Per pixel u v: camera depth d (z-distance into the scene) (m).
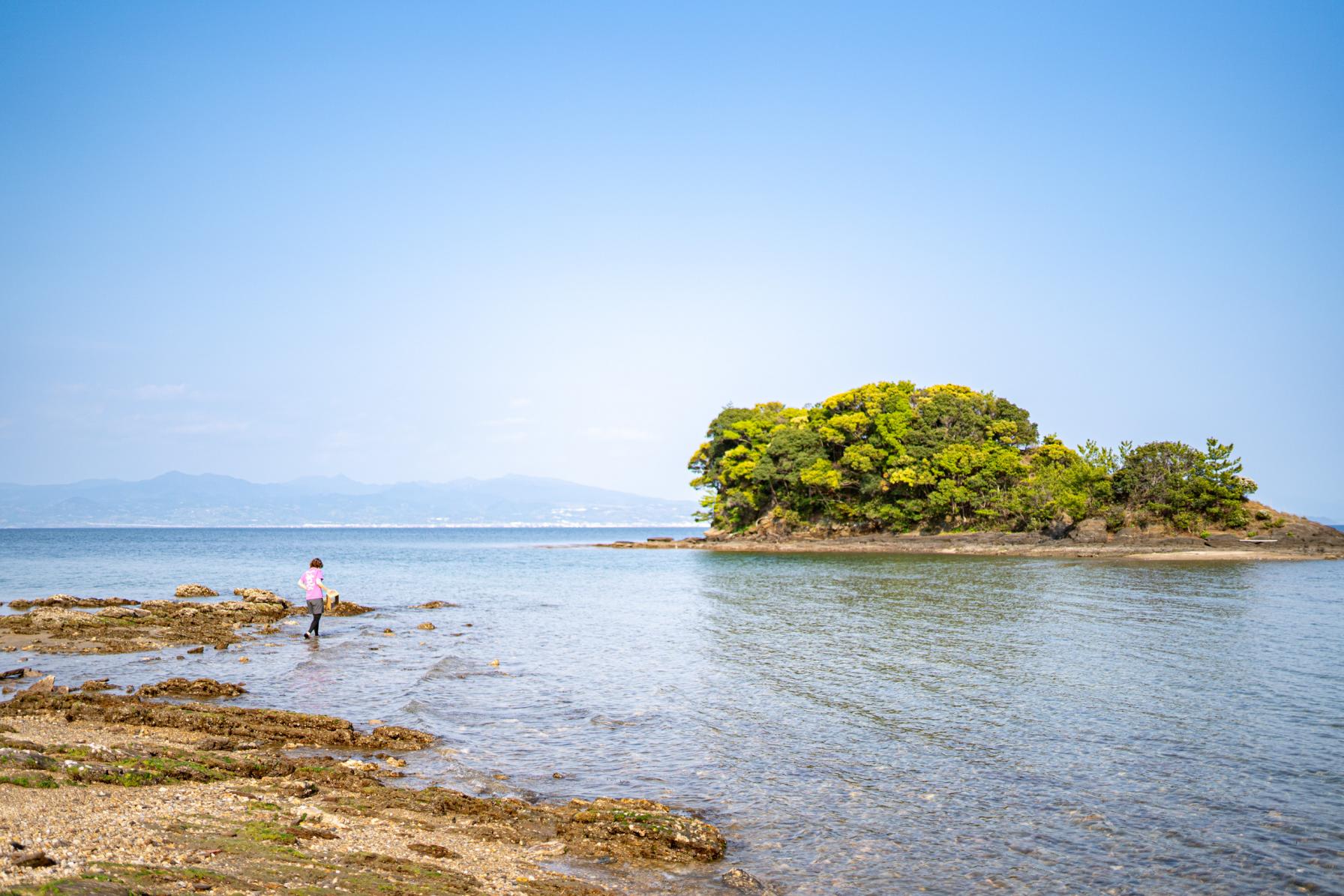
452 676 23.78
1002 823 12.48
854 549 98.50
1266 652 26.91
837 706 19.97
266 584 57.12
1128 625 33.31
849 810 13.08
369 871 9.31
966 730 17.66
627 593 50.62
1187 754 15.80
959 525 99.44
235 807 11.19
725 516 124.94
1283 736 16.97
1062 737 17.05
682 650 28.20
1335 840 11.70
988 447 99.31
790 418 119.12
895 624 34.53
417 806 12.58
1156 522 88.75
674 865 10.97
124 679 22.67
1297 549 80.12
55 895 6.87
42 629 30.83
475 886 9.40
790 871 10.84
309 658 26.84
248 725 16.91
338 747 16.22
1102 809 13.00
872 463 102.00
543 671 24.50
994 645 28.75
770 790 14.01
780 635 31.59
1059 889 10.25
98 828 9.30
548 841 11.55
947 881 10.52
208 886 7.94
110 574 66.81
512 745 16.67
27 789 10.66
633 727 18.09
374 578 65.12
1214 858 11.13
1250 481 88.31
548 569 76.56
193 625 33.41
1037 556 82.62
